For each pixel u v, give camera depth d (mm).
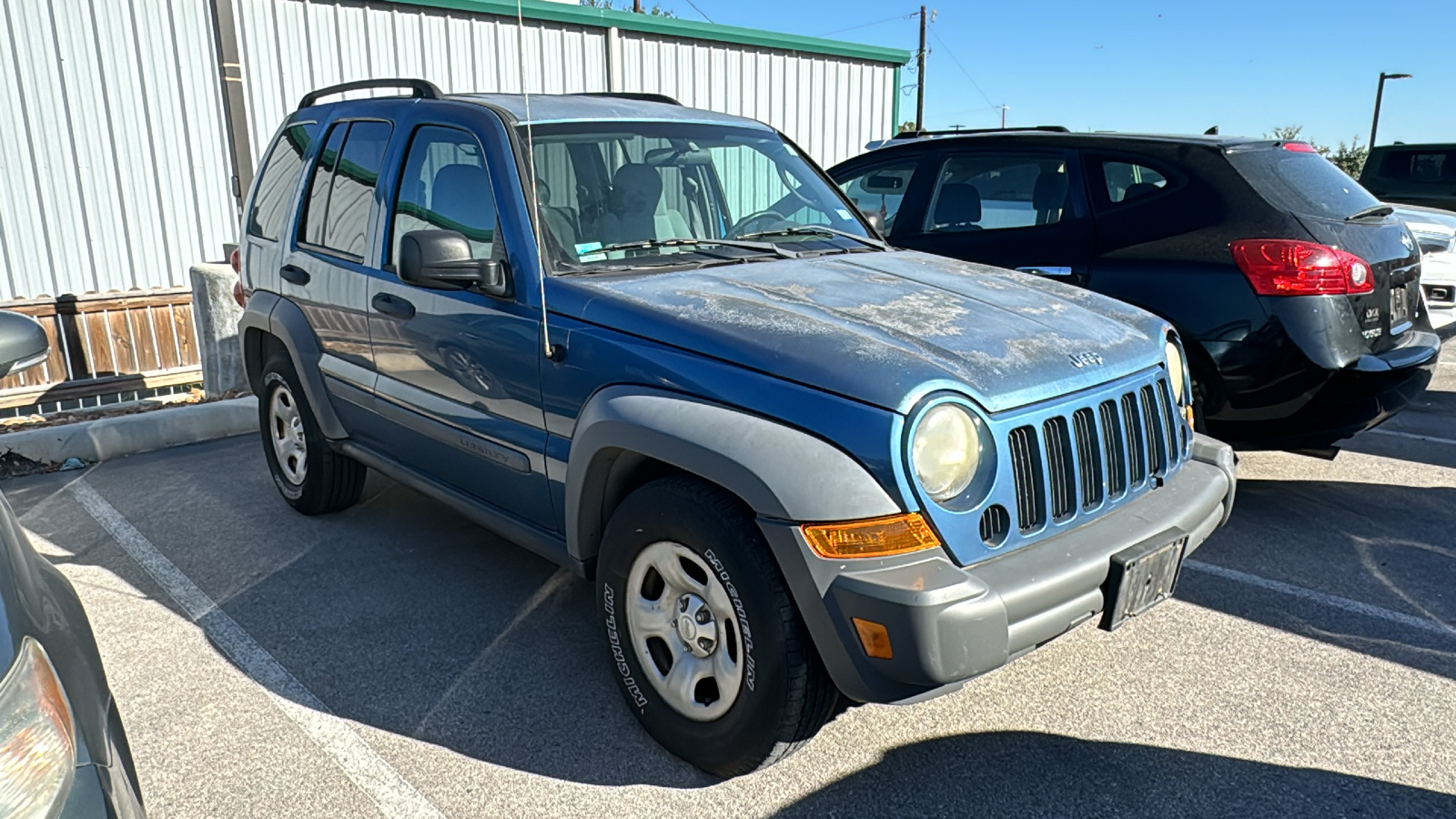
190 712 3129
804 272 3293
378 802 2676
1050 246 4949
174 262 9133
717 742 2691
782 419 2461
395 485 5426
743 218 3887
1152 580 2684
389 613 3824
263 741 2967
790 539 2350
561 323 3004
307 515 4914
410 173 3818
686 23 11945
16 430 6172
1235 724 3039
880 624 2275
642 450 2664
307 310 4379
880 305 2934
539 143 3432
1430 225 8203
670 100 4453
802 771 2809
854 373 2430
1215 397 4469
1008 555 2480
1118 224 4754
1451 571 4219
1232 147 4605
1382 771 2801
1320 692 3232
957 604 2264
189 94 8992
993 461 2453
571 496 2971
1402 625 3711
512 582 4109
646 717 2902
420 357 3627
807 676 2494
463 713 3121
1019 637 2379
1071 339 2859
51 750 1510
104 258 8750
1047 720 3070
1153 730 3012
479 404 3381
